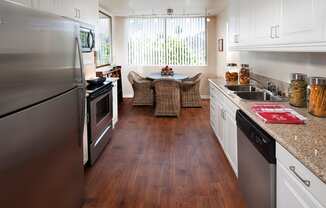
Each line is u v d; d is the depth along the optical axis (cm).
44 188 175
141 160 385
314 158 135
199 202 277
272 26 249
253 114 234
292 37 206
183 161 380
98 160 386
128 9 724
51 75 182
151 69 873
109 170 354
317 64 252
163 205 273
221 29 766
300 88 257
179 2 621
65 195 212
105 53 741
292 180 151
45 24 172
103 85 420
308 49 182
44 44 171
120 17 851
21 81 145
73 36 223
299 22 194
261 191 199
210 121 545
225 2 619
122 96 854
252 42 315
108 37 774
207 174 339
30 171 157
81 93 239
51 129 183
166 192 298
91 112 356
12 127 138
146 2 621
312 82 227
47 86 176
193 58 866
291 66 310
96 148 382
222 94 388
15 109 140
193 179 327
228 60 671
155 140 470
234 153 315
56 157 193
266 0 265
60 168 200
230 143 336
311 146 153
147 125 563
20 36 144
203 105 761
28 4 214
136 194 294
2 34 129
